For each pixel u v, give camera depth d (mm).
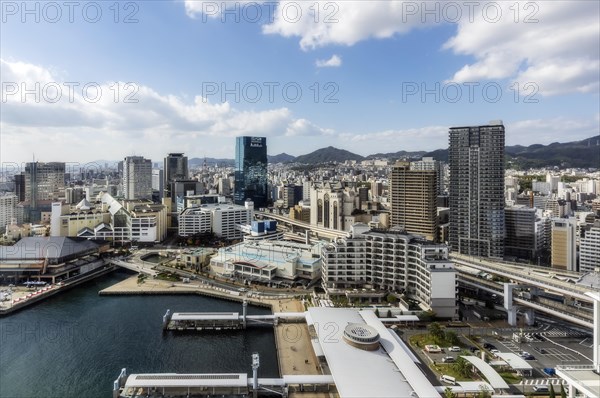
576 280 175875
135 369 143125
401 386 114812
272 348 160875
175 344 163875
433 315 181375
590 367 111500
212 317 178750
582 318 155625
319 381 126125
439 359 143500
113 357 152125
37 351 156625
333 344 139875
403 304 191500
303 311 198000
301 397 124062
